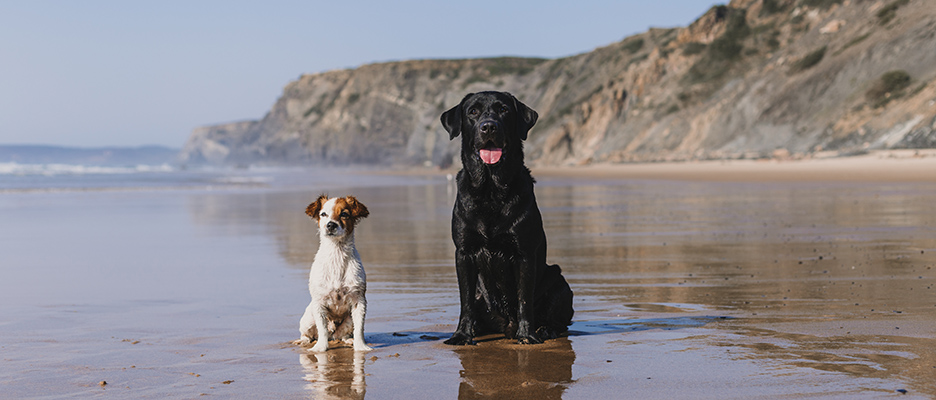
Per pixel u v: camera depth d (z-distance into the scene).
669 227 13.31
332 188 34.97
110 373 4.13
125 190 33.41
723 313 5.76
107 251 10.82
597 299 6.61
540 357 4.41
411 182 45.44
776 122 64.69
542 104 128.00
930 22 60.97
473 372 4.07
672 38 108.19
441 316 5.92
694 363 4.15
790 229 12.47
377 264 9.05
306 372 4.12
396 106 168.75
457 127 5.15
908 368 3.93
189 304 6.55
